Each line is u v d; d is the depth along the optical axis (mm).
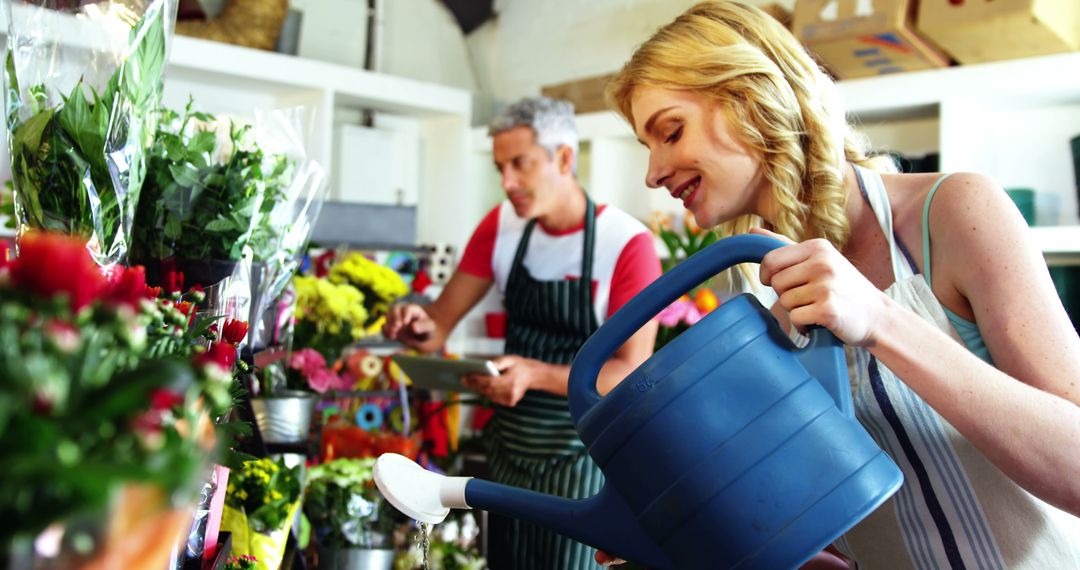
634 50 1311
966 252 1042
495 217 2656
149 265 1207
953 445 1092
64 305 388
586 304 2377
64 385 366
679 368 816
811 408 819
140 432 361
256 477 1377
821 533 784
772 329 856
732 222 1425
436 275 4348
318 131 3986
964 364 894
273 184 1325
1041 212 3055
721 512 793
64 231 962
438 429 3203
